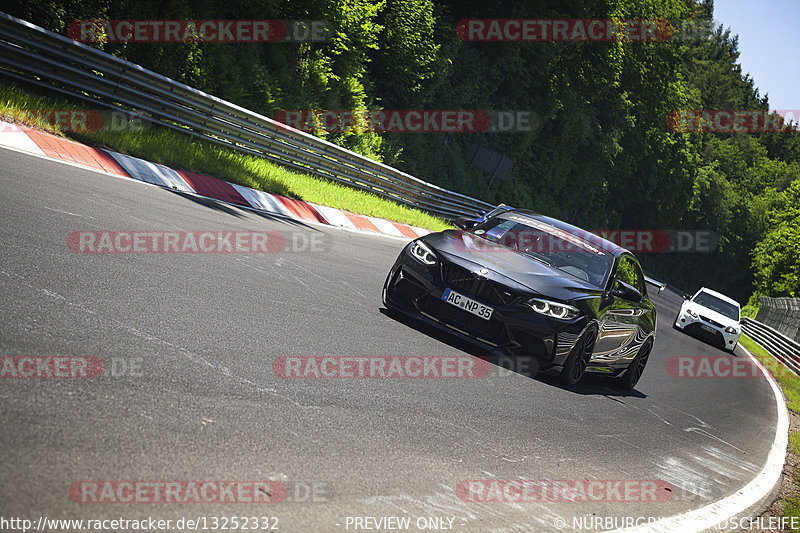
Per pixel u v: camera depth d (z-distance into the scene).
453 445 16.05
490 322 24.69
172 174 42.06
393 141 112.88
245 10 79.44
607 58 181.38
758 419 37.00
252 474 11.42
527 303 24.73
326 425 14.57
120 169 38.34
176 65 63.59
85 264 20.23
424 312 25.78
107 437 11.00
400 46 109.38
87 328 15.37
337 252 39.56
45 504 8.80
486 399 20.70
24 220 22.36
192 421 12.59
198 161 47.78
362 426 15.21
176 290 20.91
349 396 16.81
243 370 16.14
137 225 27.45
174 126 51.06
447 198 98.00
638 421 25.78
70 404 11.63
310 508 10.88
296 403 15.19
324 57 92.06
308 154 66.50
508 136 168.25
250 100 74.88
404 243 62.72
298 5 84.19
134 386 13.20
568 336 25.02
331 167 71.56
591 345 26.84
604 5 175.88
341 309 25.73
